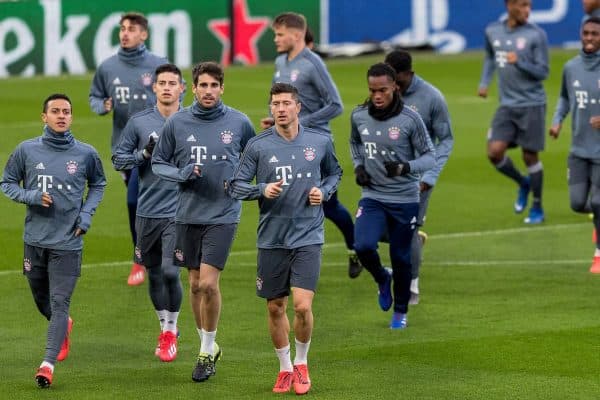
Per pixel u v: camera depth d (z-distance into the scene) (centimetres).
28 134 6456
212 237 2945
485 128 6731
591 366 3011
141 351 3203
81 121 6806
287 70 3903
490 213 4959
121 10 8681
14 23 8638
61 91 7838
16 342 3269
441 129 3547
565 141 6425
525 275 3969
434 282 3897
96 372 3005
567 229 4678
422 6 9294
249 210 4919
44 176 2933
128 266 4097
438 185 5456
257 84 8125
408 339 3272
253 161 2847
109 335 3347
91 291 3791
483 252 4306
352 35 9312
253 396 2803
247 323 3447
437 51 9312
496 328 3359
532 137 4784
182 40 8850
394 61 3522
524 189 4919
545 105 4809
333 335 3328
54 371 3016
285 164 2822
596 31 3934
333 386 2873
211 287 2920
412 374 2964
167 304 3114
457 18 9294
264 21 9075
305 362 2831
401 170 3219
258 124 6756
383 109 3278
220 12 8938
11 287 3825
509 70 4784
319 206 2844
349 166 5794
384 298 3469
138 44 3922
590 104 3975
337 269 4097
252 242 4472
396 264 3341
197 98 2980
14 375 2977
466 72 8619
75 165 2945
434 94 3541
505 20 4831
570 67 4019
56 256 2936
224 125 2983
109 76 3934
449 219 4847
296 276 2808
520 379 2914
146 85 3925
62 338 2889
